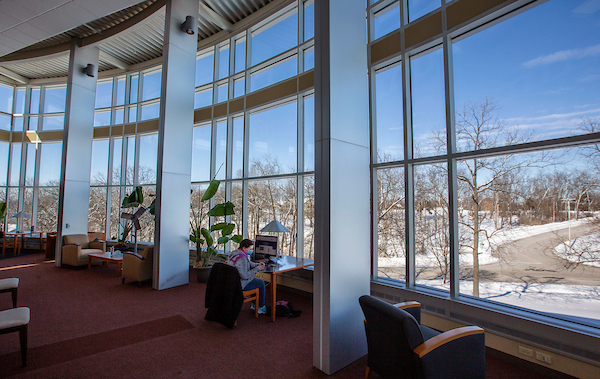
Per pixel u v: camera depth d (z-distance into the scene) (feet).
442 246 11.24
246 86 20.04
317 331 8.31
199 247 18.63
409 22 12.48
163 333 10.42
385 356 6.70
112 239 27.07
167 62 16.97
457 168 10.82
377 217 13.20
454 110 10.95
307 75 16.30
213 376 7.77
